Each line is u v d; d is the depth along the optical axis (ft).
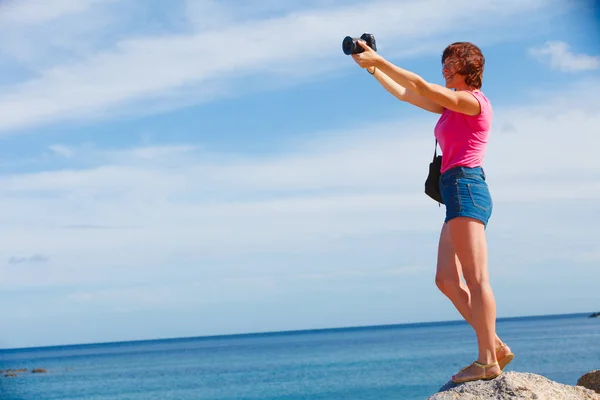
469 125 14.06
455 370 155.84
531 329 456.04
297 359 249.96
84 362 335.47
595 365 138.21
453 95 13.60
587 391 14.32
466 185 14.14
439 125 14.53
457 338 391.24
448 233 15.02
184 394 139.03
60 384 189.47
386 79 15.46
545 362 152.76
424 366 172.65
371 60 13.21
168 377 192.13
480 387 14.01
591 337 281.95
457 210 14.12
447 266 14.99
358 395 116.78
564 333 349.00
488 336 14.24
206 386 153.89
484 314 14.14
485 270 14.23
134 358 362.74
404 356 223.10
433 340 371.35
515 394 13.53
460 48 14.42
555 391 13.88
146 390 154.51
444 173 14.46
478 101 13.91
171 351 460.14
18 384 196.13
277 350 356.38
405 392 117.70
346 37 13.19
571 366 139.74
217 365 242.78
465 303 14.83
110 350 603.26
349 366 190.29
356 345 354.54
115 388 165.89
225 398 126.21
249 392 133.39
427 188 14.98
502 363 14.93
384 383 134.72
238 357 298.76
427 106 15.67
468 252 14.16
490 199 14.53
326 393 122.72
